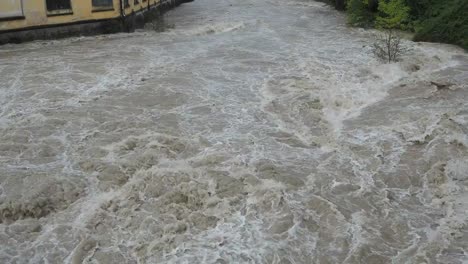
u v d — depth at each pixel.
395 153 8.81
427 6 18.67
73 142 9.02
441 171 8.19
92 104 10.85
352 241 6.50
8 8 15.59
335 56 15.08
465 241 6.57
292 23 21.47
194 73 13.27
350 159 8.62
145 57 14.97
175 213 7.01
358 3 20.09
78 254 6.20
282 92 11.77
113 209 7.11
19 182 7.60
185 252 6.24
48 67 13.61
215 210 7.05
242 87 12.14
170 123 9.88
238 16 24.06
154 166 8.12
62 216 6.93
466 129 9.60
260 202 7.20
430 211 7.23
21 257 6.13
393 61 14.11
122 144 8.88
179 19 23.53
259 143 9.12
